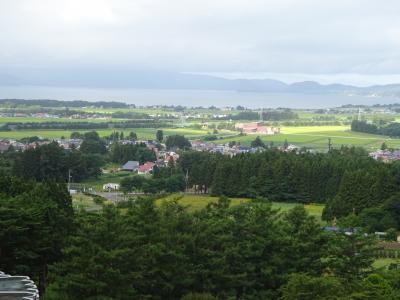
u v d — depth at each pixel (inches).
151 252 2576.3
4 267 2967.5
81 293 2442.2
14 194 3708.2
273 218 3211.1
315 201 7721.5
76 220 2849.4
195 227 2822.3
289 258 2854.3
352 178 6628.9
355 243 2940.5
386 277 2974.9
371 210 5989.2
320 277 2684.5
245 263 2807.6
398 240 5231.3
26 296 2234.3
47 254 3048.7
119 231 2559.1
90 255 2453.2
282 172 7849.4
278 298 2704.2
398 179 6924.2
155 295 2650.1
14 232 2874.0
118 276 2426.2
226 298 2731.3
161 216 2812.5
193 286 2731.3
